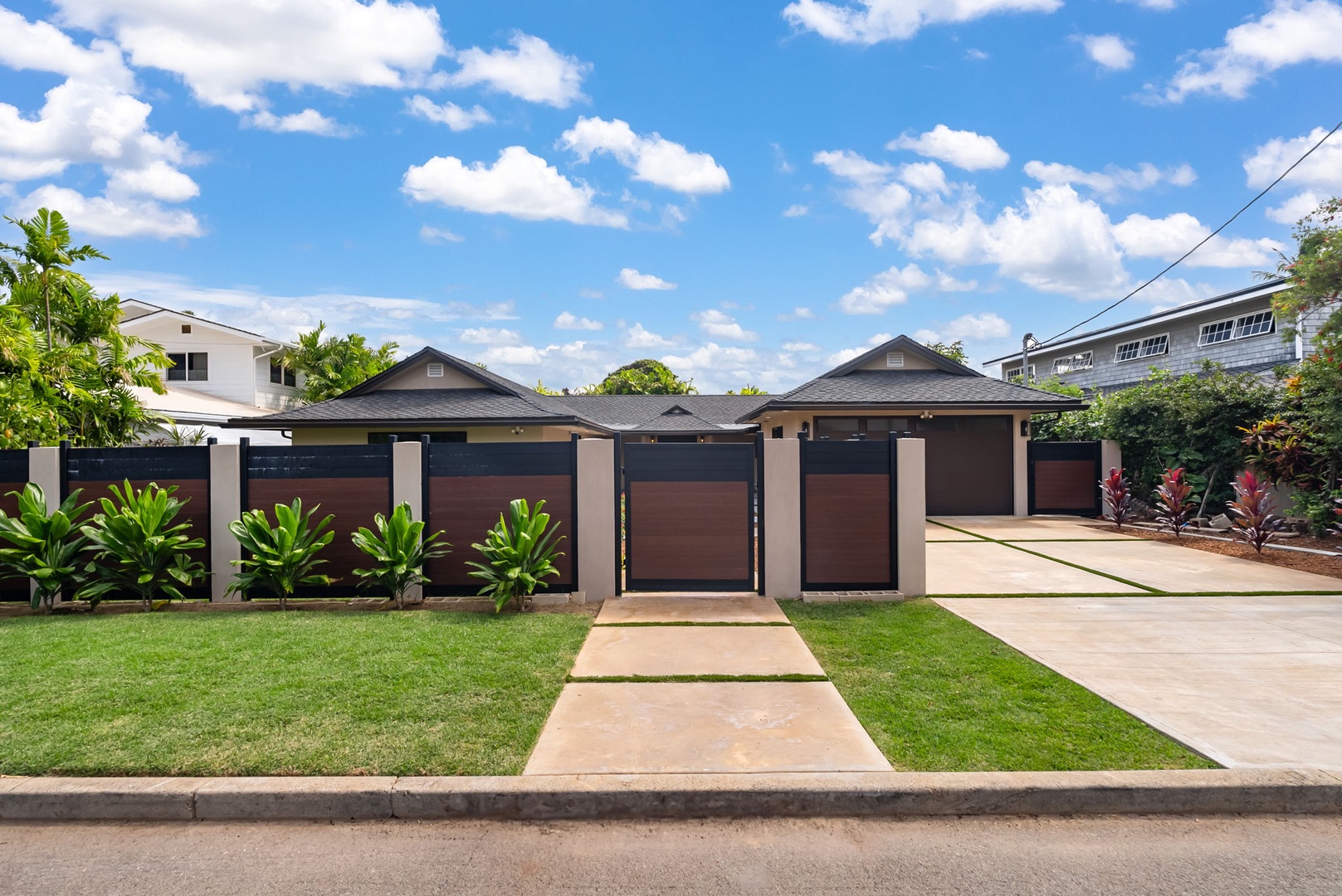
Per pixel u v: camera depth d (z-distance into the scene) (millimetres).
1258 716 4375
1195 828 3354
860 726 4246
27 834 3357
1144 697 4715
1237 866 3057
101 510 7945
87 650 5625
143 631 6266
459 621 6691
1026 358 25797
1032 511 16859
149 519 7285
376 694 4664
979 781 3547
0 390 11297
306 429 16578
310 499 7922
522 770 3674
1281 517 12789
